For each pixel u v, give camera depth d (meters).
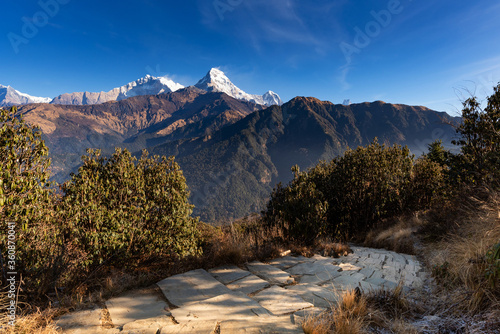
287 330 2.16
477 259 3.00
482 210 4.88
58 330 2.19
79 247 3.61
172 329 2.16
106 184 4.18
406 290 3.39
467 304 2.49
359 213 9.94
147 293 3.02
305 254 5.23
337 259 5.22
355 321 2.25
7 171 2.79
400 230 7.83
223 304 2.73
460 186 7.15
